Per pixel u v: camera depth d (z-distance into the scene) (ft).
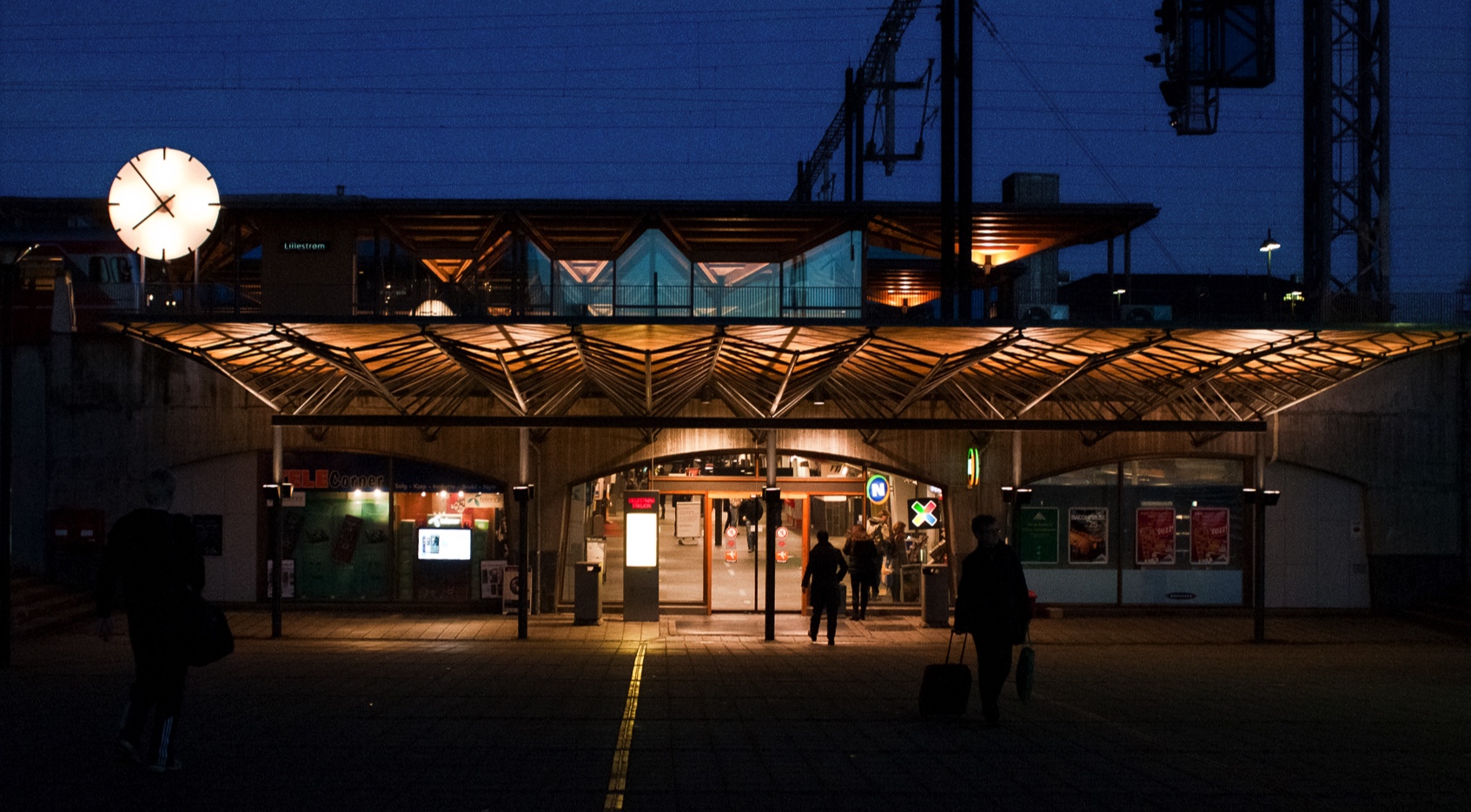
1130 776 22.99
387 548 64.95
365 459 65.00
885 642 55.36
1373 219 71.97
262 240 73.77
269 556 64.90
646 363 49.37
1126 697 35.86
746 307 79.46
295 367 58.44
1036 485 67.21
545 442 65.00
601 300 79.30
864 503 67.15
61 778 20.84
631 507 60.95
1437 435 68.03
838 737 27.20
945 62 64.54
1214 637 59.41
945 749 25.80
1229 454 67.10
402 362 55.47
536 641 54.29
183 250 60.08
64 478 63.82
